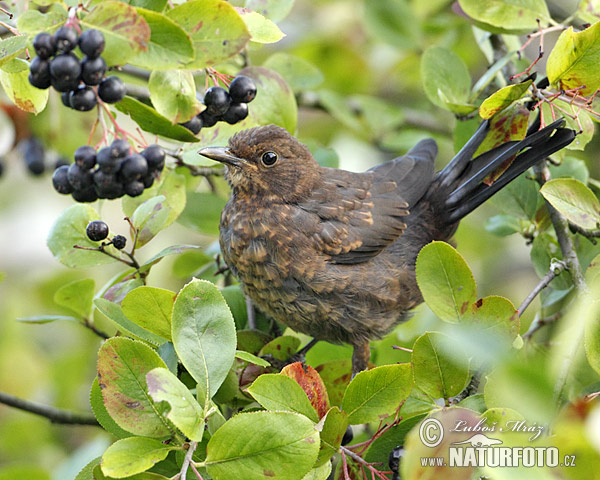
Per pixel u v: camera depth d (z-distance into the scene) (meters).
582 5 8.41
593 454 5.15
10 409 11.52
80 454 9.28
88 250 7.43
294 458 5.45
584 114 7.64
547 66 7.16
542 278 8.05
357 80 13.55
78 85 6.12
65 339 13.02
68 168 7.21
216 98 7.03
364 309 8.96
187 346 5.88
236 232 8.96
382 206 9.23
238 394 7.24
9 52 5.80
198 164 8.24
